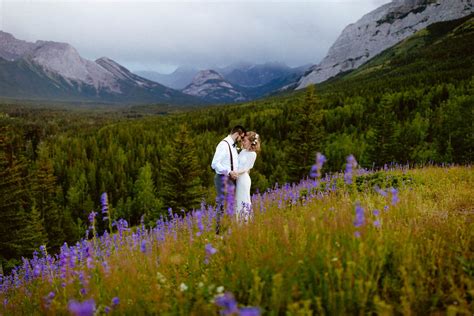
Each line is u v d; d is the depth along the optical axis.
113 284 4.01
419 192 7.84
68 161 81.62
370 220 4.09
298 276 3.32
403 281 3.23
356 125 103.06
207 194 37.91
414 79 162.88
